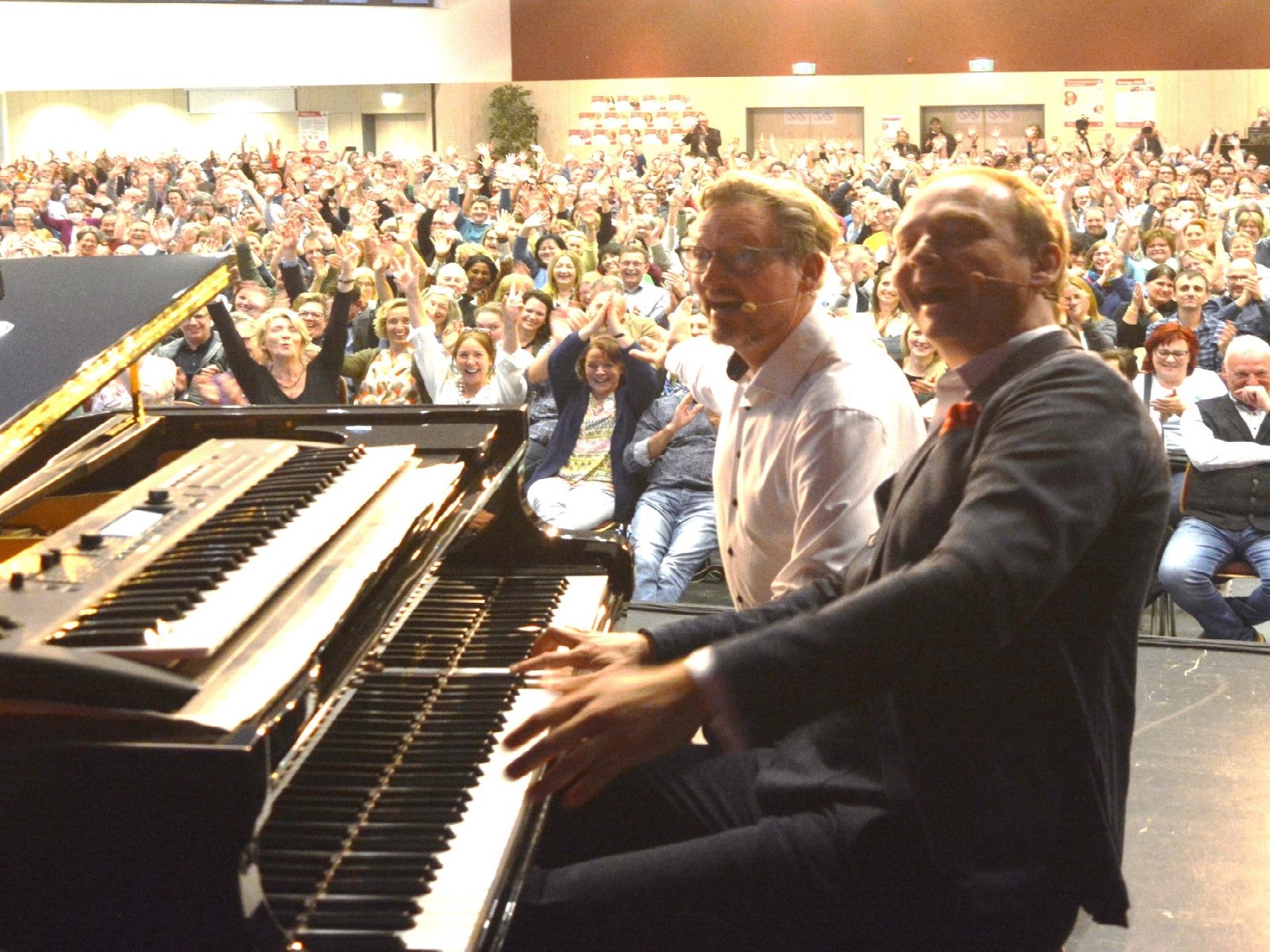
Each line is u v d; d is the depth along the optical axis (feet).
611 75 83.87
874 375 8.23
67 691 4.36
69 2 72.13
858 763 6.10
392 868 5.29
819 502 7.98
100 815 4.33
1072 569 5.11
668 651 6.33
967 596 4.76
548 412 20.29
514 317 21.24
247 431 8.66
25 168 65.46
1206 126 82.02
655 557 16.63
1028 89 82.58
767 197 8.20
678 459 17.35
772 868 5.90
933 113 83.71
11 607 4.96
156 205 59.47
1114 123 82.48
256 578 5.39
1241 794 10.85
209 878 4.32
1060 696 5.50
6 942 4.42
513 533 8.95
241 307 25.36
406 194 59.00
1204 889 9.45
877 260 35.19
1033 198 6.05
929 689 5.51
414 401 20.30
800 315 8.32
